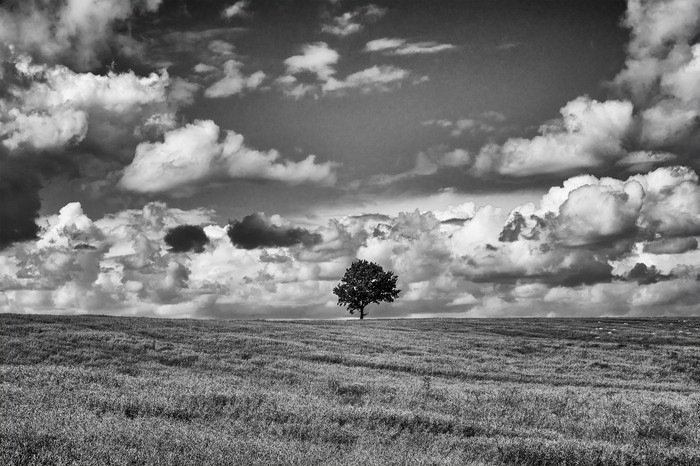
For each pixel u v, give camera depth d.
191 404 16.80
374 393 25.00
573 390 31.95
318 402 19.88
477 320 94.06
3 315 54.62
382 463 11.37
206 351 43.00
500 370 42.56
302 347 47.09
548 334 72.19
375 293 106.31
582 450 13.85
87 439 10.61
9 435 10.29
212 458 10.20
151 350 41.12
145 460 9.88
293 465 10.48
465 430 16.84
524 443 14.16
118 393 18.22
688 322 90.94
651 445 15.80
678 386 38.34
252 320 75.00
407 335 62.50
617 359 51.84
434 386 29.89
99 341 42.81
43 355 37.31
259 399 18.53
